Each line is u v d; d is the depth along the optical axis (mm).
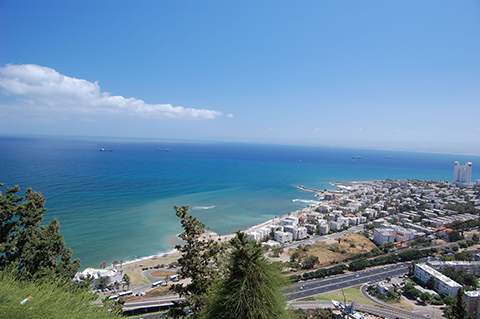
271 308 7641
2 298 8188
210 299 8938
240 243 7957
